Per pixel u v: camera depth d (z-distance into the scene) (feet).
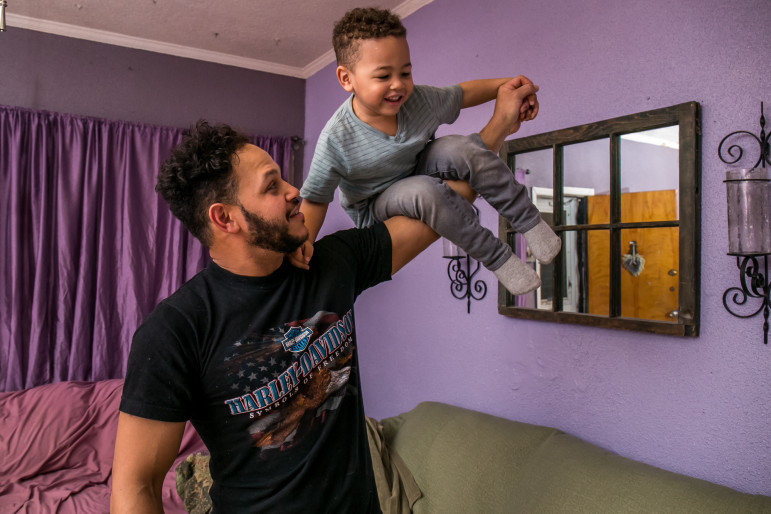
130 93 11.25
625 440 5.82
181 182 2.89
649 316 5.69
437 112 3.73
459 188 3.67
